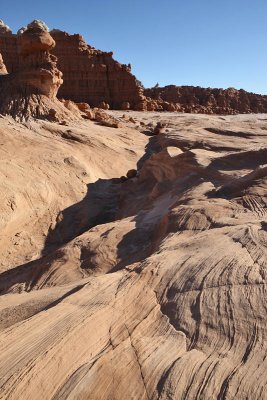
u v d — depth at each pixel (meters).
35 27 30.03
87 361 4.43
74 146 25.02
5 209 15.77
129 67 58.31
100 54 57.19
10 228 15.41
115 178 23.23
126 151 27.91
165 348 4.49
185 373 4.02
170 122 40.88
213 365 4.09
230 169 14.09
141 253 9.49
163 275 6.10
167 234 8.95
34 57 30.06
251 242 6.81
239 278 5.59
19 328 5.39
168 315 5.14
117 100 57.91
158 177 17.81
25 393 4.06
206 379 3.92
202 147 21.50
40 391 4.08
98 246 10.20
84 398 3.95
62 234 16.72
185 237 8.31
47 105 29.31
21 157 20.45
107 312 5.29
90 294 5.97
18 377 4.25
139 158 27.50
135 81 57.72
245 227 7.59
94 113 37.47
